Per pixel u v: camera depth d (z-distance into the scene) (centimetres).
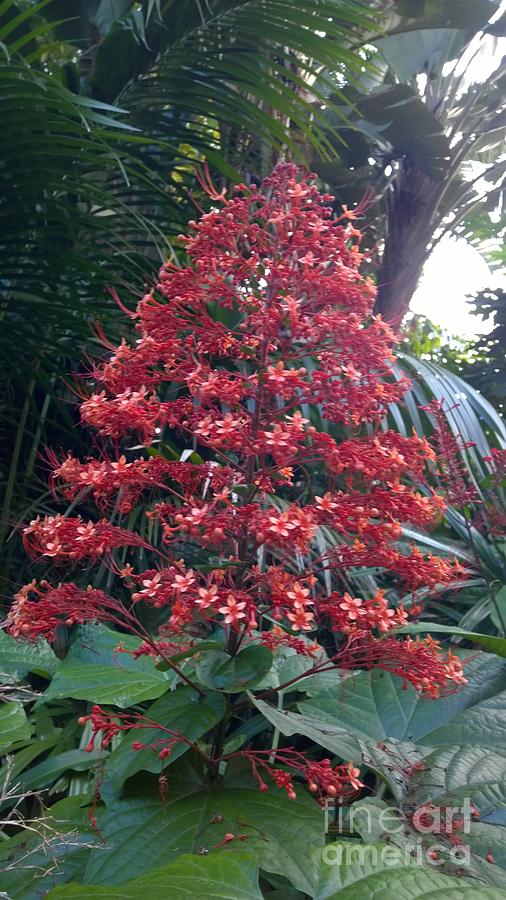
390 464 142
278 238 154
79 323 302
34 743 238
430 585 150
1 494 340
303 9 340
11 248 294
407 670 142
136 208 388
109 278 294
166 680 202
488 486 266
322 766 133
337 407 155
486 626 287
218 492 166
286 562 198
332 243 155
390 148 529
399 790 140
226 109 340
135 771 136
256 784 145
